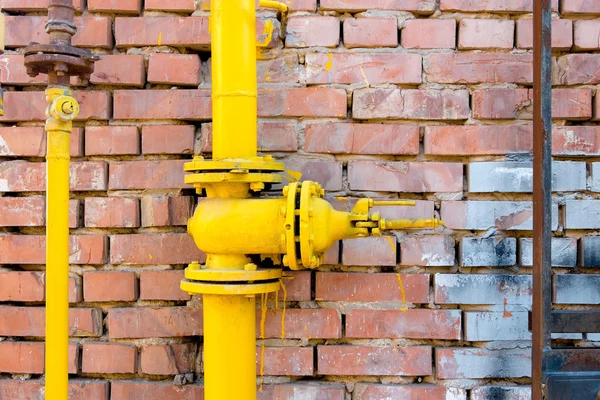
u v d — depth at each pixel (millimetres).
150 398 1660
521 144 1663
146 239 1685
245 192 1475
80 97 1698
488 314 1646
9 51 1718
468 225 1661
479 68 1672
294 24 1688
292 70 1688
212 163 1410
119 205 1688
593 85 1668
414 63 1678
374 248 1663
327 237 1410
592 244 1648
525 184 1658
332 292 1659
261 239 1410
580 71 1667
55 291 1438
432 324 1654
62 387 1447
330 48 1691
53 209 1433
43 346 1677
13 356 1677
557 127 1666
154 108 1693
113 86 1719
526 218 1656
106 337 1697
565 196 1671
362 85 1682
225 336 1461
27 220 1688
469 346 1665
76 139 1693
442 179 1671
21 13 1733
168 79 1694
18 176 1692
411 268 1677
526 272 1667
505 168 1657
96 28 1694
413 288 1660
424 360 1652
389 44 1684
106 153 1693
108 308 1698
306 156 1687
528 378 1653
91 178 1692
